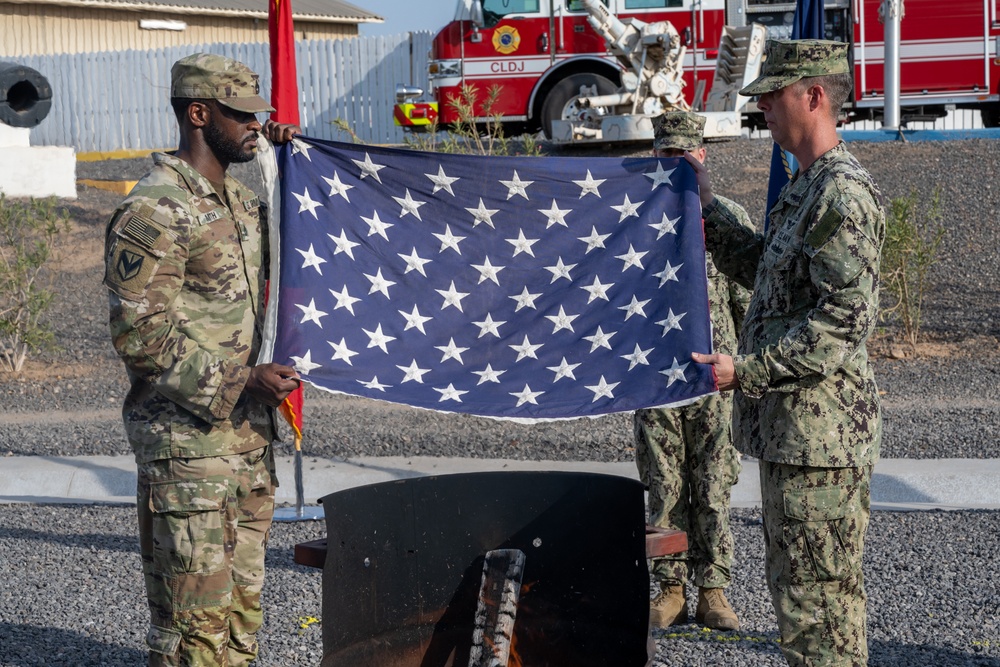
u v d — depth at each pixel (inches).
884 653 177.6
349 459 316.5
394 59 925.2
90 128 1006.4
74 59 1000.9
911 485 275.3
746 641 186.1
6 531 266.2
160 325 134.2
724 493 193.0
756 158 650.8
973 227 557.6
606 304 156.2
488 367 153.3
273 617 200.5
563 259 159.0
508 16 710.5
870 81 721.6
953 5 705.6
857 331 133.0
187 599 138.2
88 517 279.6
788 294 139.5
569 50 709.3
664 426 191.8
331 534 138.3
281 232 151.6
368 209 158.7
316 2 1213.7
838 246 132.4
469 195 160.9
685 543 154.5
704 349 148.9
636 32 653.9
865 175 136.6
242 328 143.6
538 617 148.9
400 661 148.5
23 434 358.3
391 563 147.3
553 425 344.5
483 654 135.3
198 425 138.3
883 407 362.3
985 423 327.9
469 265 159.0
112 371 478.0
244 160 144.6
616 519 143.6
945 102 716.7
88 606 210.2
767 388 135.9
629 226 159.8
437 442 331.6
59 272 603.8
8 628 197.8
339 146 158.6
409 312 155.5
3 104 618.2
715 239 161.6
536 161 161.3
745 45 679.7
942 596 202.7
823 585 138.1
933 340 459.5
